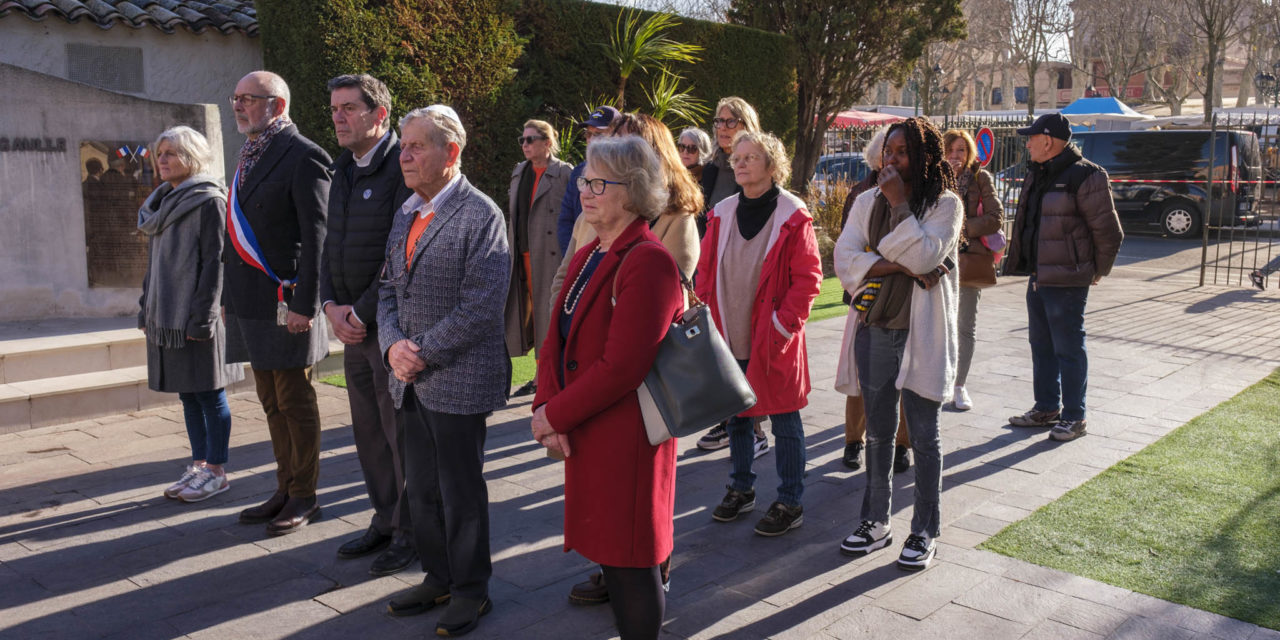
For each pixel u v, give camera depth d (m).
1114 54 43.94
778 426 4.21
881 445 3.95
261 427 5.89
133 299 7.71
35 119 7.20
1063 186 5.45
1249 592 3.53
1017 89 66.25
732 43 13.60
